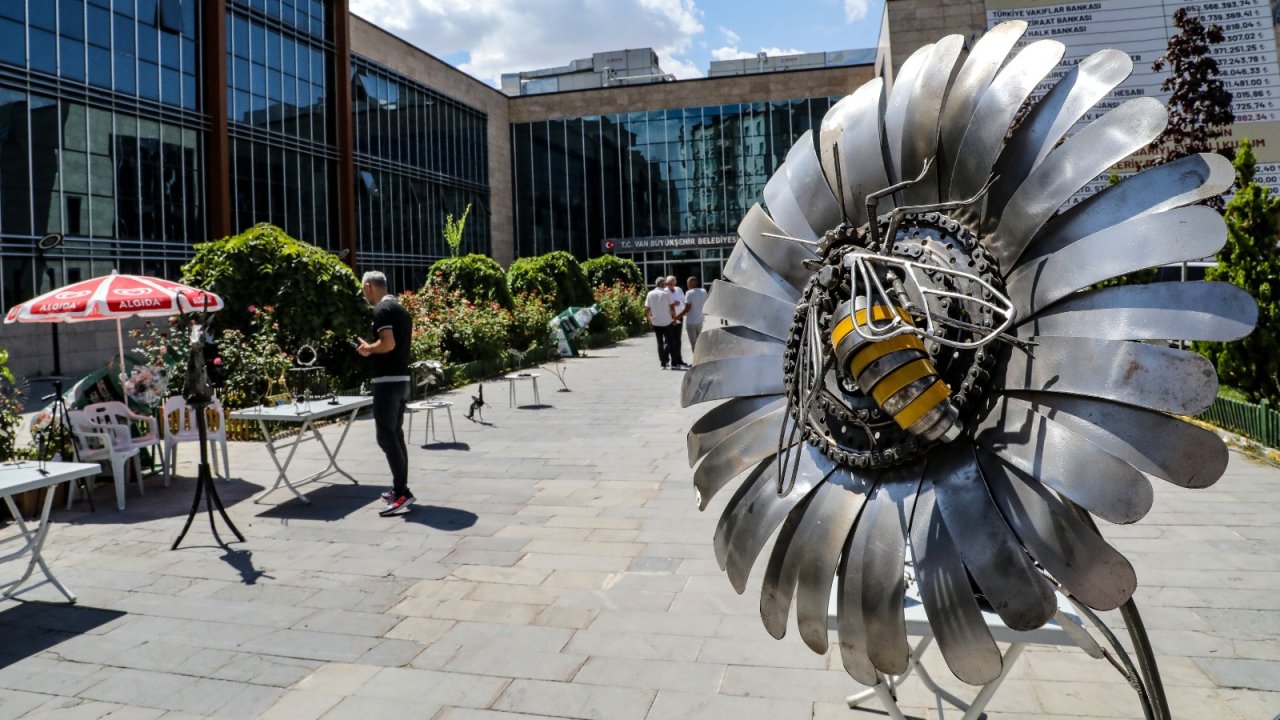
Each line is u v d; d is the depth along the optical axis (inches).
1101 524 225.5
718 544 90.6
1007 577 64.9
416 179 1480.1
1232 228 334.3
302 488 302.0
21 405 295.4
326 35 1254.3
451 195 1589.6
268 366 423.5
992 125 73.2
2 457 284.5
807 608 77.4
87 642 166.4
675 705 134.0
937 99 79.2
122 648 163.2
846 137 88.1
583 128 1780.3
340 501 279.7
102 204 890.7
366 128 1344.7
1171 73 558.9
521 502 272.8
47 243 384.8
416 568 207.6
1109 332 63.4
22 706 140.2
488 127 1723.7
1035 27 588.7
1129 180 65.7
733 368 93.1
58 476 191.3
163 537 241.9
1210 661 143.1
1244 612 163.8
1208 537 211.3
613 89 1760.6
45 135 832.3
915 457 74.0
